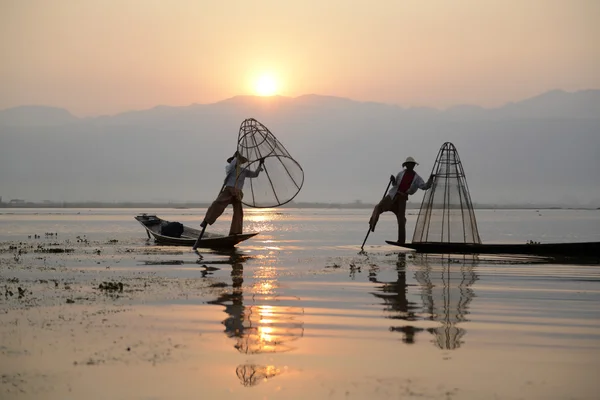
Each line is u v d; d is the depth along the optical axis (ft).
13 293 44.09
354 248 83.10
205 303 40.16
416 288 46.42
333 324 34.09
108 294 43.65
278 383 24.84
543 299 41.86
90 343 30.32
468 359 27.68
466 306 39.29
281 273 54.85
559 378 25.27
